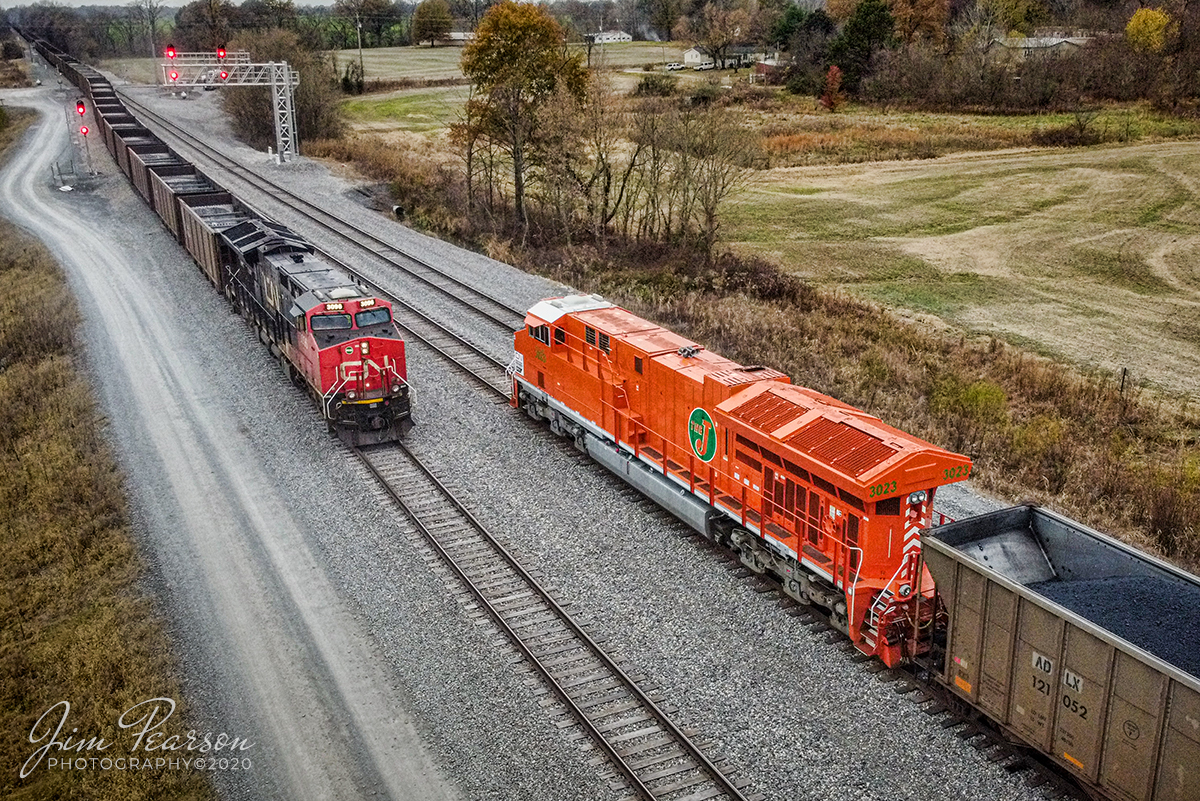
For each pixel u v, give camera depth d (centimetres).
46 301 3428
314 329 2250
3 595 1730
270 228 3109
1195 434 2539
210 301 3394
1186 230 5047
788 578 1609
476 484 2112
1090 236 5003
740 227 5188
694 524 1817
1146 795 1054
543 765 1273
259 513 1992
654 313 3306
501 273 3788
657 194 4512
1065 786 1209
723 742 1310
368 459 2236
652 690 1422
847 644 1523
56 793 1269
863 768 1259
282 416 2470
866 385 2750
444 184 5434
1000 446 2348
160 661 1507
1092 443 2455
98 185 5466
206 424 2427
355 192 5356
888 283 4228
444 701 1409
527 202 5009
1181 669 1055
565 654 1512
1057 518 1380
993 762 1262
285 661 1512
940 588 1284
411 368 2797
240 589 1714
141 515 1980
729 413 1702
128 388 2653
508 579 1733
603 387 2078
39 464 2202
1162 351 3325
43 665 1533
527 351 2414
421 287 3581
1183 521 1941
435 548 1844
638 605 1645
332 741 1334
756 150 5062
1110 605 1182
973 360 3083
